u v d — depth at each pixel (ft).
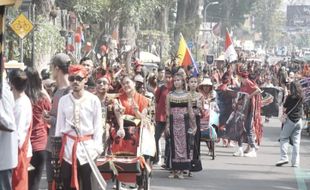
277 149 102.17
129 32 265.95
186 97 71.10
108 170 56.03
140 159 56.75
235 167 81.76
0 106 41.70
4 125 41.83
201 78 114.11
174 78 71.51
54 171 46.93
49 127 51.24
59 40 145.18
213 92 87.51
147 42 295.28
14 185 45.11
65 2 200.44
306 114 130.62
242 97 92.48
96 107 46.83
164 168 76.43
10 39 128.57
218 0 496.64
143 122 58.29
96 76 77.82
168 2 293.02
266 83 160.15
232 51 167.32
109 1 210.18
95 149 46.60
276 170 80.07
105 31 224.12
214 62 271.90
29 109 45.88
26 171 45.44
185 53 122.62
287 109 82.94
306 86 131.13
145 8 221.05
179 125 71.26
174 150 71.36
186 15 335.26
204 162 85.71
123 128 57.72
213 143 88.02
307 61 254.47
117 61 135.85
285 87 117.70
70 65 50.34
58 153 46.96
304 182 71.67
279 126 145.59
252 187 67.87
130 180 57.06
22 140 45.24
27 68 50.08
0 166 42.50
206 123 85.97
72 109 46.44
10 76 45.73
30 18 112.88
